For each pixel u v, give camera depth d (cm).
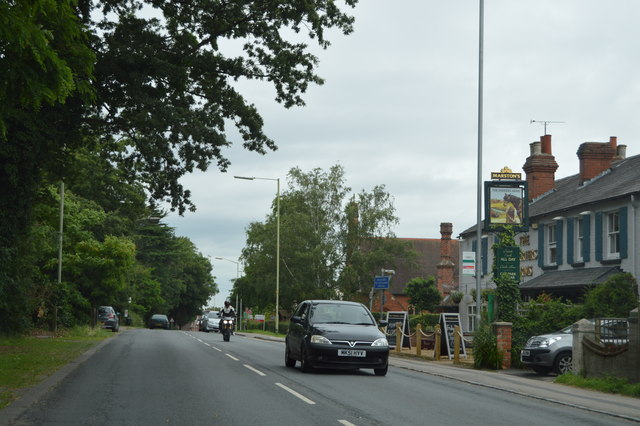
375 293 6366
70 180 2783
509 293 2383
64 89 923
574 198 3538
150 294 8375
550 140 4253
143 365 1947
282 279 6431
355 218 6475
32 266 3180
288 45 2462
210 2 2341
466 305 4369
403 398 1337
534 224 3803
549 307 2373
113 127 2548
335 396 1327
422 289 5519
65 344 2806
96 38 2178
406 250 6506
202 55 2394
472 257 2506
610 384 1620
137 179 2698
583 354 1812
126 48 2170
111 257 5000
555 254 3641
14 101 927
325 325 1825
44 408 1112
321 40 2414
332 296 6350
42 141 2258
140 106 2228
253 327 8656
